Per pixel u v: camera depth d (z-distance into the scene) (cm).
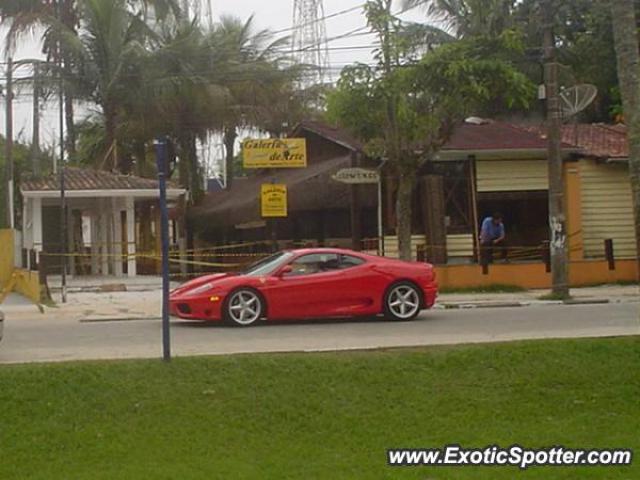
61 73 3547
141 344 1495
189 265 3509
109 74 3553
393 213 2952
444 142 2545
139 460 898
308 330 1666
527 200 3123
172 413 1011
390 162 2608
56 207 3509
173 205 3844
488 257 2719
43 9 3697
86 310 2258
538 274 2717
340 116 2488
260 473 861
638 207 1301
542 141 3020
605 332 1528
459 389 1090
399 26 2530
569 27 3538
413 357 1165
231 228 3912
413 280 1808
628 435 974
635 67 1317
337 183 3078
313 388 1072
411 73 2403
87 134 4288
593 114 4219
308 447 942
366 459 907
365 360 1151
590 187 3045
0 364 1197
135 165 4116
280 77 3981
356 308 1775
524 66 3338
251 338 1551
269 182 3447
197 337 1583
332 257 1788
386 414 1023
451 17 3531
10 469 877
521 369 1143
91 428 978
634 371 1148
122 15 3562
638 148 1302
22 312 2228
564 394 1090
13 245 3278
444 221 2928
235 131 4056
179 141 3847
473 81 2370
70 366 1127
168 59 3678
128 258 3155
